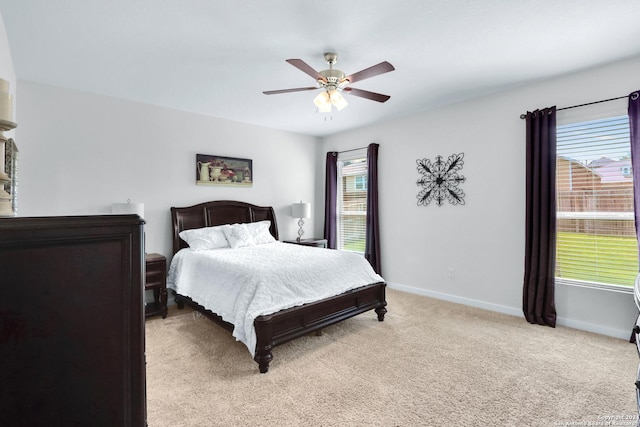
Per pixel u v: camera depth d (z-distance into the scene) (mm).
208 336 2912
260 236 4305
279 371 2266
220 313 2672
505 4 1937
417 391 2006
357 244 5156
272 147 5020
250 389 2043
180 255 3693
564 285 3086
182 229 3992
